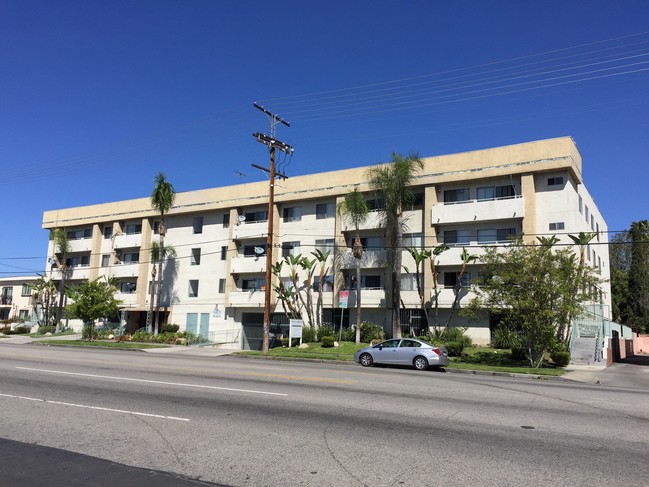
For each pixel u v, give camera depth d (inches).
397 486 218.8
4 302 2738.7
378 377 620.7
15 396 439.5
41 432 311.1
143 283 1941.4
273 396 445.7
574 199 1312.7
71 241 2185.0
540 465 250.7
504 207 1286.9
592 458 264.2
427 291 1357.0
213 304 1775.3
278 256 1660.9
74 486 217.5
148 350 1240.8
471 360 1037.2
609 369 962.1
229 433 309.4
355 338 1373.0
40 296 2244.1
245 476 231.0
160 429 319.3
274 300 1632.6
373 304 1437.0
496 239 1322.6
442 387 540.1
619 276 2481.5
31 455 260.8
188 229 1883.6
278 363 842.2
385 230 1457.9
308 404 409.1
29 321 2313.0
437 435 310.3
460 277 1272.1
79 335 1913.1
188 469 240.7
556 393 524.7
